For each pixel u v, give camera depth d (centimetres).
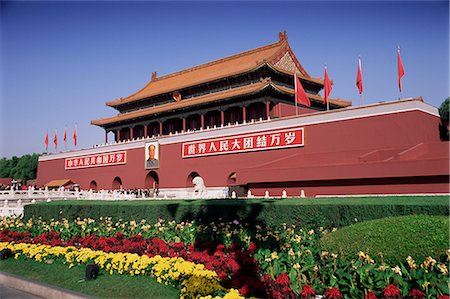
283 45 6350
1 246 1817
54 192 5681
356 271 1009
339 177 3384
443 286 899
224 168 5088
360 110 3959
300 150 4350
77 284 1311
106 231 2111
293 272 1070
